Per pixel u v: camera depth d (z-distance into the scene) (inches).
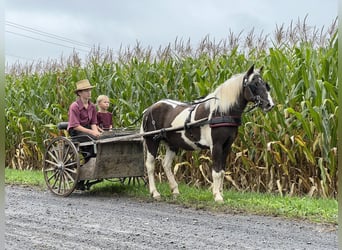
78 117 443.8
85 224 320.2
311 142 414.6
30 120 671.8
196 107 398.9
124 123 546.3
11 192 467.5
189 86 490.6
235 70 472.7
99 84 582.9
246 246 260.5
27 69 765.9
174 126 408.2
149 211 366.3
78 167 431.2
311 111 390.6
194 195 421.4
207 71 487.8
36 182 522.6
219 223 319.3
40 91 655.1
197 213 355.3
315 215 332.5
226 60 484.7
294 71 431.8
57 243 268.8
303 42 458.6
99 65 626.2
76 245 264.5
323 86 398.0
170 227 309.0
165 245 264.1
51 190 456.4
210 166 484.1
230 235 285.7
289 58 467.8
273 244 264.2
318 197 408.8
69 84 637.3
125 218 339.6
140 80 535.2
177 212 361.1
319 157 417.1
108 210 371.9
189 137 400.8
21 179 543.5
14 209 374.3
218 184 385.1
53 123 637.9
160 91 512.1
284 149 416.8
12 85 725.3
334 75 403.9
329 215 326.3
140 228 306.8
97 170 430.0
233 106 375.9
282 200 381.7
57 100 636.1
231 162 473.4
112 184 499.5
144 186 482.3
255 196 413.1
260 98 363.9
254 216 339.9
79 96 451.2
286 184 436.1
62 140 450.6
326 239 273.1
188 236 284.2
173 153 436.5
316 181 415.8
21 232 296.5
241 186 470.9
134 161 450.9
